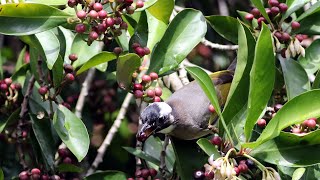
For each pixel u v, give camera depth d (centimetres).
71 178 773
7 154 767
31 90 670
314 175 598
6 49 902
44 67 662
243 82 579
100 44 675
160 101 702
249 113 540
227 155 520
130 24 667
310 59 679
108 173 655
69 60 670
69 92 795
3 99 678
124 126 825
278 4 635
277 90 665
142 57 646
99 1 596
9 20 577
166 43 653
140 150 673
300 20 648
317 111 526
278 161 549
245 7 915
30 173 653
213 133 701
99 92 832
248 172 598
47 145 660
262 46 524
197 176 599
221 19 671
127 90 625
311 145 549
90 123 789
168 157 693
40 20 580
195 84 741
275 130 529
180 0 886
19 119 668
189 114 701
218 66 877
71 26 625
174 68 648
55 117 619
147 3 591
